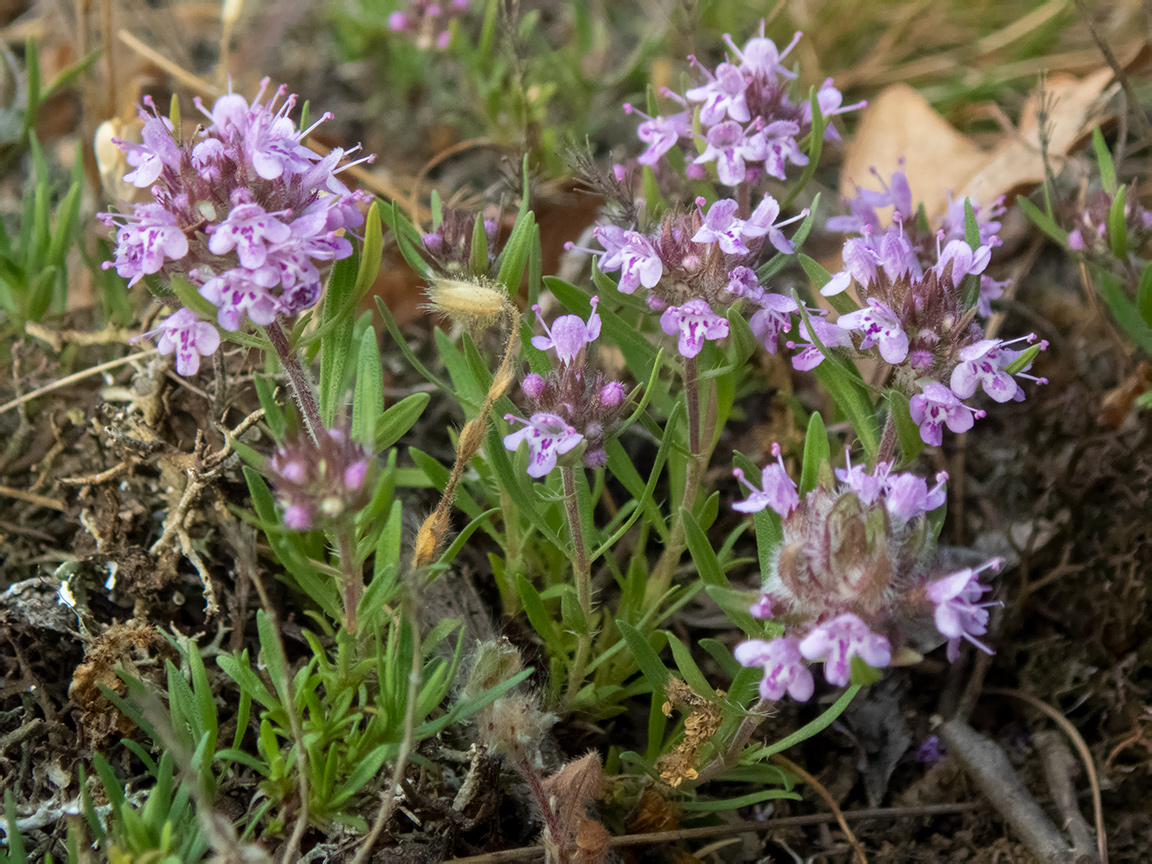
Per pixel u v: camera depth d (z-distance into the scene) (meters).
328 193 0.13
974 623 0.12
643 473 0.19
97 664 0.15
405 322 0.20
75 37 0.23
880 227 0.17
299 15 0.27
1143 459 0.18
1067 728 0.16
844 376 0.14
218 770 0.15
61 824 0.14
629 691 0.16
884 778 0.16
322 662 0.14
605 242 0.14
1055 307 0.21
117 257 0.12
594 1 0.27
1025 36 0.26
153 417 0.17
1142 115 0.18
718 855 0.16
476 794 0.14
